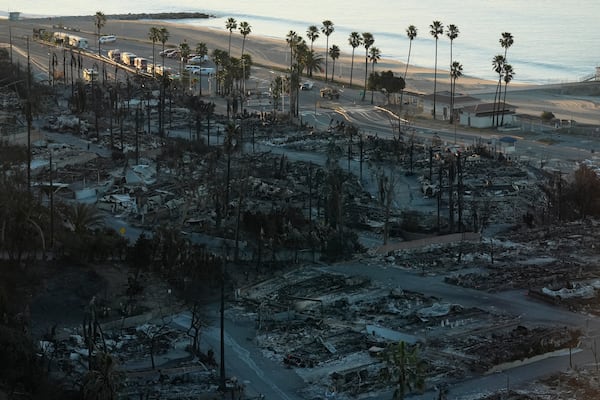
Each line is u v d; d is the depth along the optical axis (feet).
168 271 488.85
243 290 481.05
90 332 374.84
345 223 621.31
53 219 499.92
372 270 529.86
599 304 468.34
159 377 372.99
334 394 359.05
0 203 476.95
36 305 432.66
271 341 416.26
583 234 611.88
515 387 366.63
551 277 510.99
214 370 382.22
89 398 323.78
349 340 416.26
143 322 433.48
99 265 491.31
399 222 629.51
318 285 497.05
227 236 569.64
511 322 438.81
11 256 466.29
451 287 498.28
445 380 372.58
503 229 631.56
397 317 447.83
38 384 345.51
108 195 643.45
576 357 399.44
